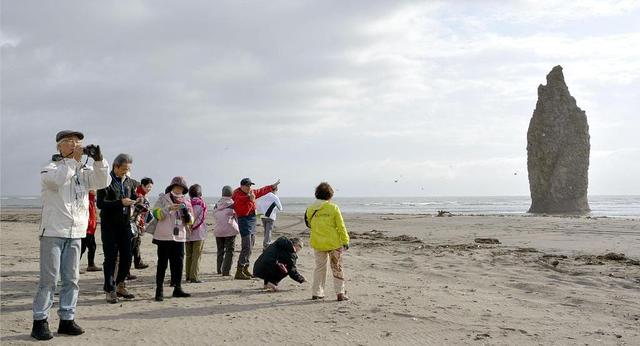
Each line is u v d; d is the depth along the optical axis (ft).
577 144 187.32
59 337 18.95
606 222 90.07
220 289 29.68
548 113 190.90
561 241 59.21
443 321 21.63
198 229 31.83
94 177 19.80
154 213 26.18
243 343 18.40
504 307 24.57
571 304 25.55
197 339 18.90
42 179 18.65
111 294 25.26
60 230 18.81
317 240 26.45
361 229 86.58
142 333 19.67
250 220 33.65
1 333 19.47
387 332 19.84
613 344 18.42
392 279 33.32
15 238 65.21
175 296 27.12
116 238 25.53
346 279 33.17
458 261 41.83
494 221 98.32
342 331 20.03
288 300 26.43
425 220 107.96
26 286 29.78
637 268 36.91
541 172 190.49
